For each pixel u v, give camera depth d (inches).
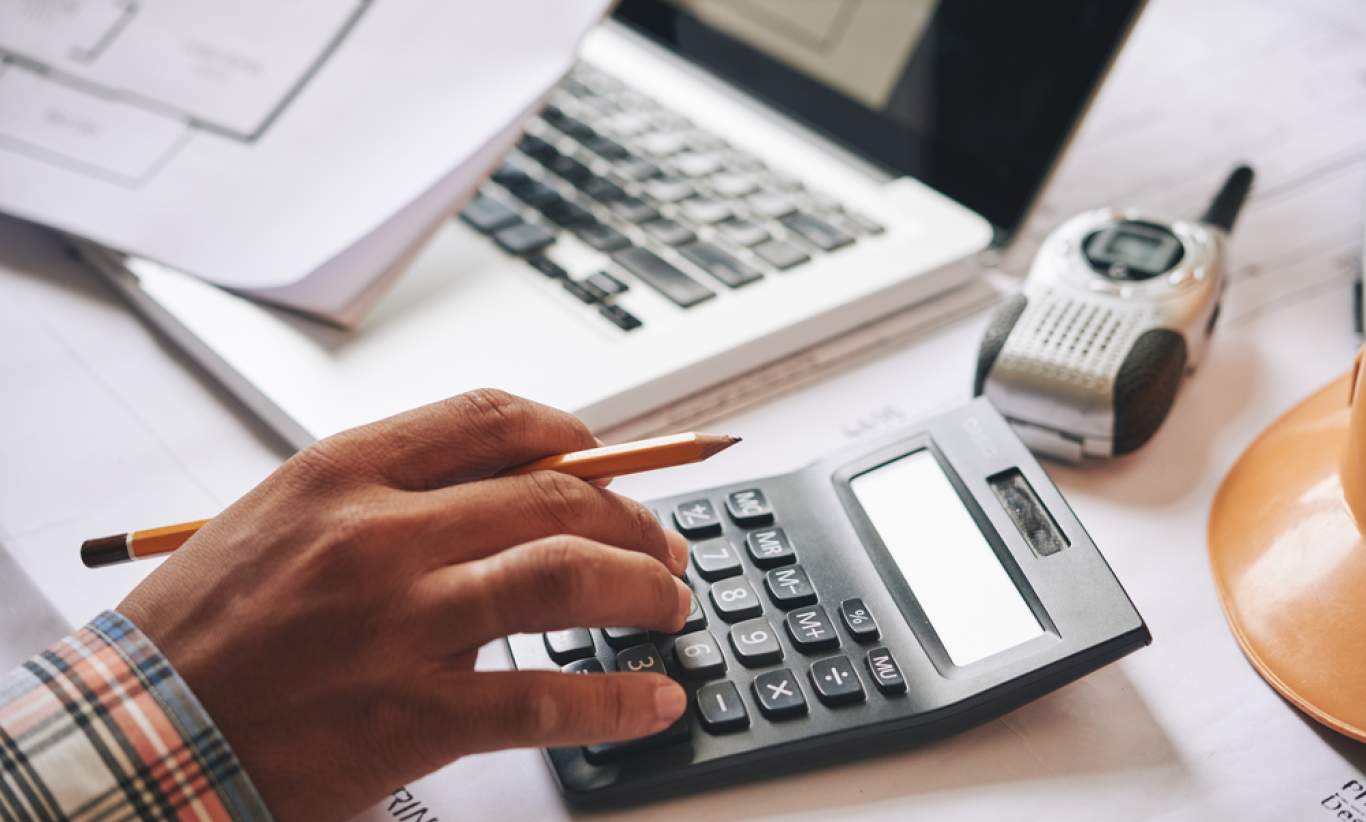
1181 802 13.3
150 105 21.6
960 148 22.1
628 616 12.6
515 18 20.4
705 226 21.3
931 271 20.6
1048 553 14.7
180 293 20.0
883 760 13.8
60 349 20.3
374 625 11.9
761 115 24.7
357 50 21.2
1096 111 26.9
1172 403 17.5
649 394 18.4
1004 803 13.3
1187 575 15.9
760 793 13.4
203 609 12.4
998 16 21.7
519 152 23.5
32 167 21.3
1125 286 18.0
